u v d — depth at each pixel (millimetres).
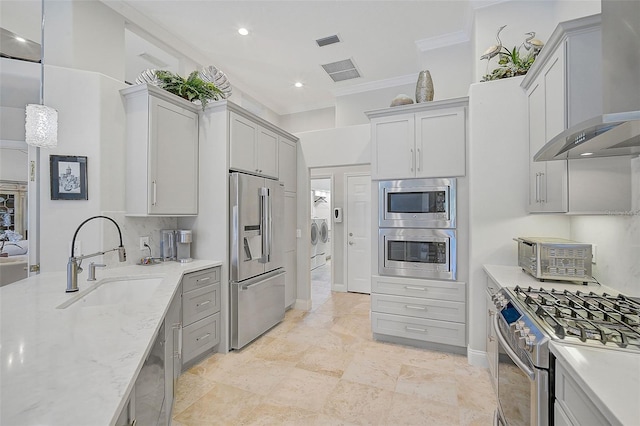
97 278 2094
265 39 3568
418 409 2037
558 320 1245
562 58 1710
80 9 2688
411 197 3057
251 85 4828
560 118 1737
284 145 3883
